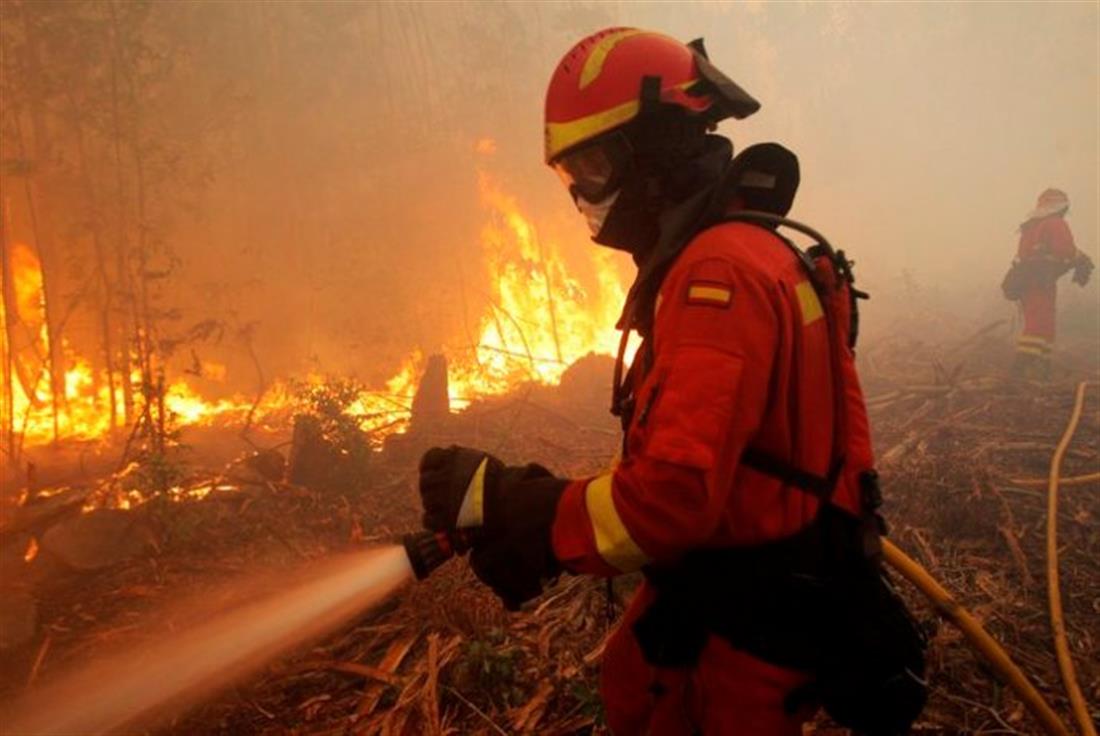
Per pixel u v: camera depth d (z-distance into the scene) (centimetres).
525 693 315
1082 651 339
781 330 146
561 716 301
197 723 308
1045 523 459
